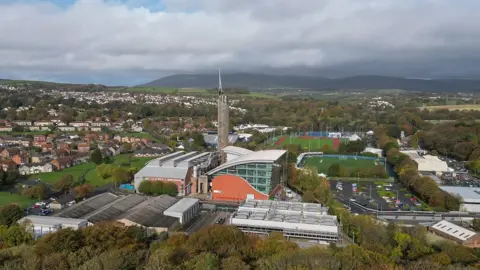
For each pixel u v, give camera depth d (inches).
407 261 6186.0
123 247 5841.5
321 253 5708.7
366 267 5295.3
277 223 7588.6
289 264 5260.8
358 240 7214.6
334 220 7746.1
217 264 5255.9
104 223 6840.6
